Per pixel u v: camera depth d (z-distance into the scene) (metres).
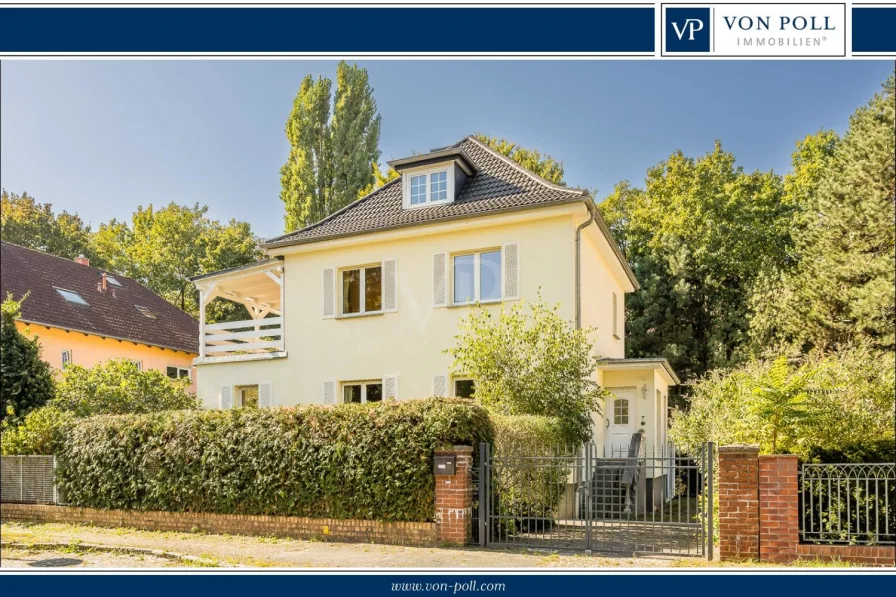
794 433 10.10
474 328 15.95
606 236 18.66
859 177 30.91
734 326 32.62
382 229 18.53
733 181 35.72
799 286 31.47
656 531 12.52
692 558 9.81
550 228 17.05
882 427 11.59
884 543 9.12
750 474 9.51
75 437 14.62
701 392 18.70
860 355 18.31
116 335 27.59
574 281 16.66
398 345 18.50
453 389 17.75
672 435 17.70
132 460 13.78
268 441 12.42
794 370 14.08
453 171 18.91
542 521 12.49
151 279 45.19
